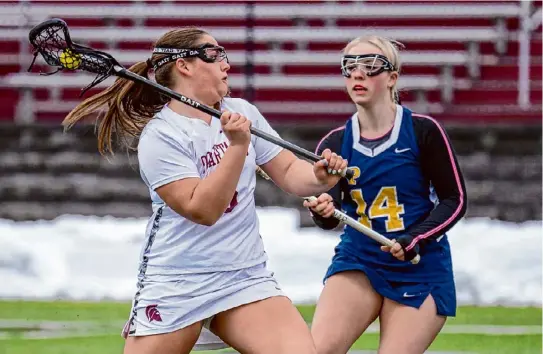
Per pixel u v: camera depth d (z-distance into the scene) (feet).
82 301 87.66
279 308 31.89
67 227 93.50
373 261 39.47
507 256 88.43
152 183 31.96
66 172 123.34
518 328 72.54
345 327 38.99
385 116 39.88
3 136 125.80
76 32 137.90
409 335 38.78
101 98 34.06
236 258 32.09
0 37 138.10
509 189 118.32
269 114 133.69
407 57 135.74
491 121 130.11
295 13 139.03
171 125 32.40
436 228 38.55
